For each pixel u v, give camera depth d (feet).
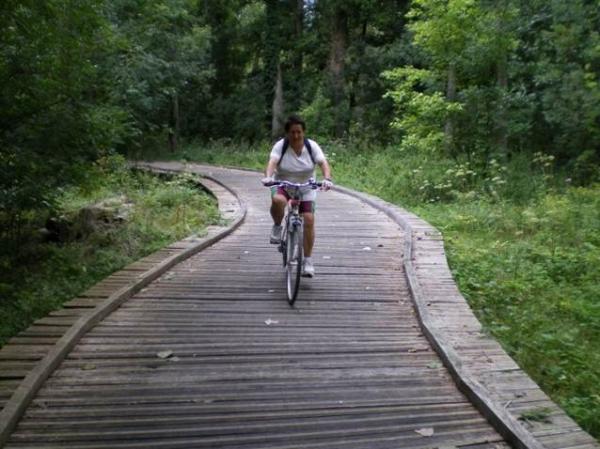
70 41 27.07
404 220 36.04
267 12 110.73
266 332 18.26
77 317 18.51
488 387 13.79
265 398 13.71
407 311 20.53
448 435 12.03
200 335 17.89
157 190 50.26
